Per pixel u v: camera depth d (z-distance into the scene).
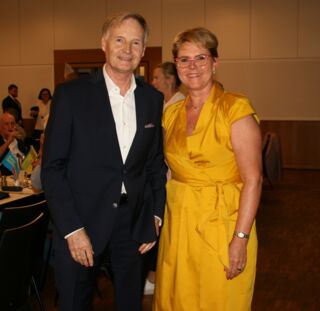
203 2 9.32
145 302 3.07
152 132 1.91
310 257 4.06
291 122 9.30
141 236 1.91
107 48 1.80
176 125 1.91
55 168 1.75
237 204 1.83
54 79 10.00
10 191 3.23
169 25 9.41
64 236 1.73
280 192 7.05
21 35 10.08
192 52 1.81
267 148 7.18
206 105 1.82
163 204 1.96
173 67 3.24
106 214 1.80
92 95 1.78
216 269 1.80
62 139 1.74
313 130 9.23
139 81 1.95
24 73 10.14
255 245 1.87
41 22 9.96
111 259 1.96
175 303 1.87
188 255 1.84
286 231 4.89
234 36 9.31
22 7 10.02
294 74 9.22
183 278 1.85
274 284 3.45
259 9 9.20
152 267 2.20
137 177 1.89
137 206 1.89
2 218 2.29
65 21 9.84
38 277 2.50
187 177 1.85
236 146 1.76
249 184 1.75
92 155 1.77
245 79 9.37
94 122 1.76
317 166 9.30
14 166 3.54
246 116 1.75
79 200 1.79
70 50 9.88
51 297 3.12
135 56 1.79
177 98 3.21
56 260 1.85
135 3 9.51
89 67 9.85
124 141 1.83
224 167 1.81
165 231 1.93
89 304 1.95
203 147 1.80
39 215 2.37
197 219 1.82
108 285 3.36
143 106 1.88
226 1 9.27
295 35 9.15
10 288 2.01
